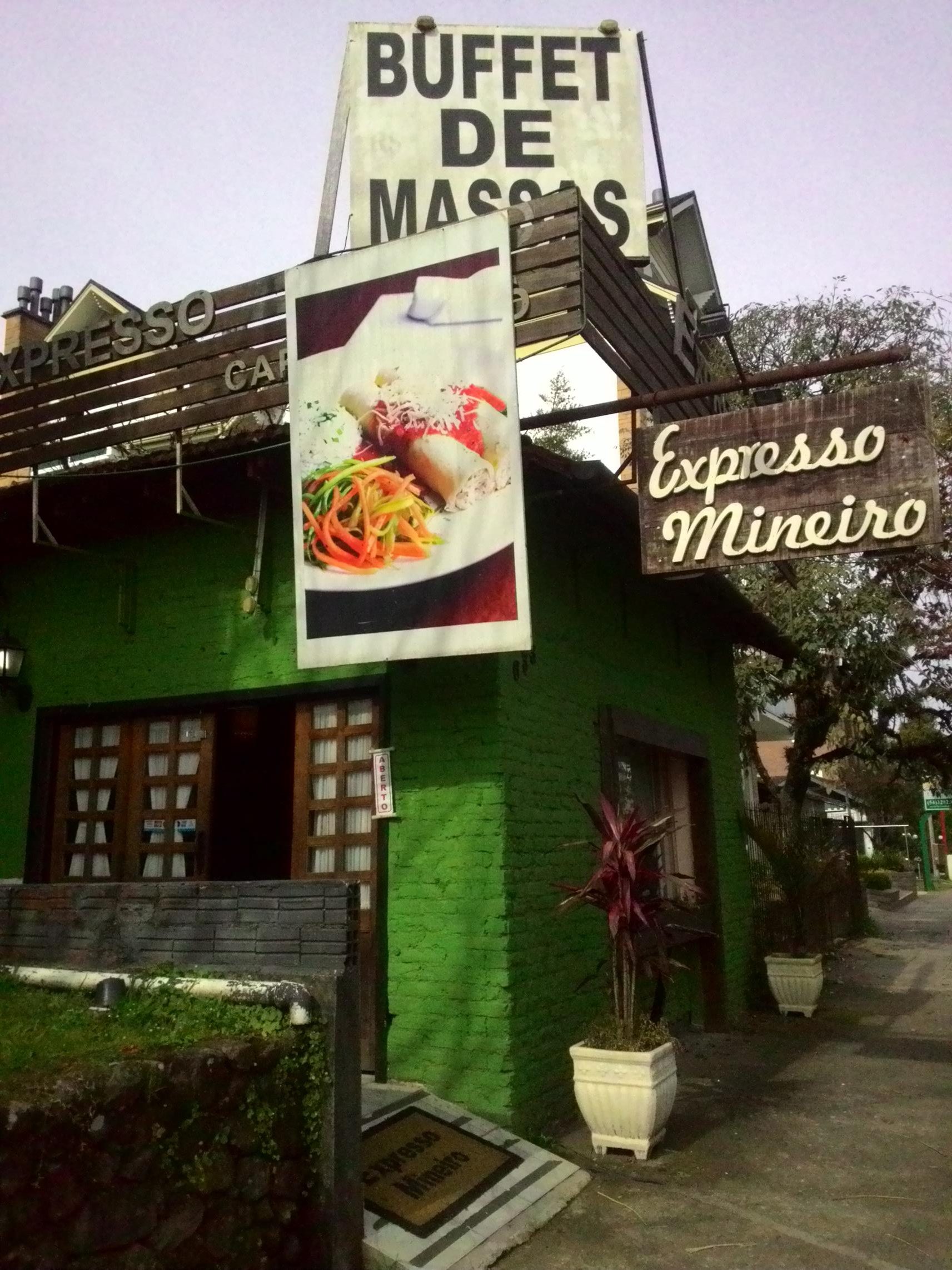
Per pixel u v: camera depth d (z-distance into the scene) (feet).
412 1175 16.02
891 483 18.39
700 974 32.45
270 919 14.64
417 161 26.58
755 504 19.33
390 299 19.88
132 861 24.34
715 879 33.14
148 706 24.57
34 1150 10.13
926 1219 16.14
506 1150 17.74
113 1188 10.90
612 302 20.98
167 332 22.41
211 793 23.73
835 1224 15.93
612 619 27.78
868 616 49.85
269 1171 12.93
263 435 20.88
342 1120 13.73
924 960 49.34
